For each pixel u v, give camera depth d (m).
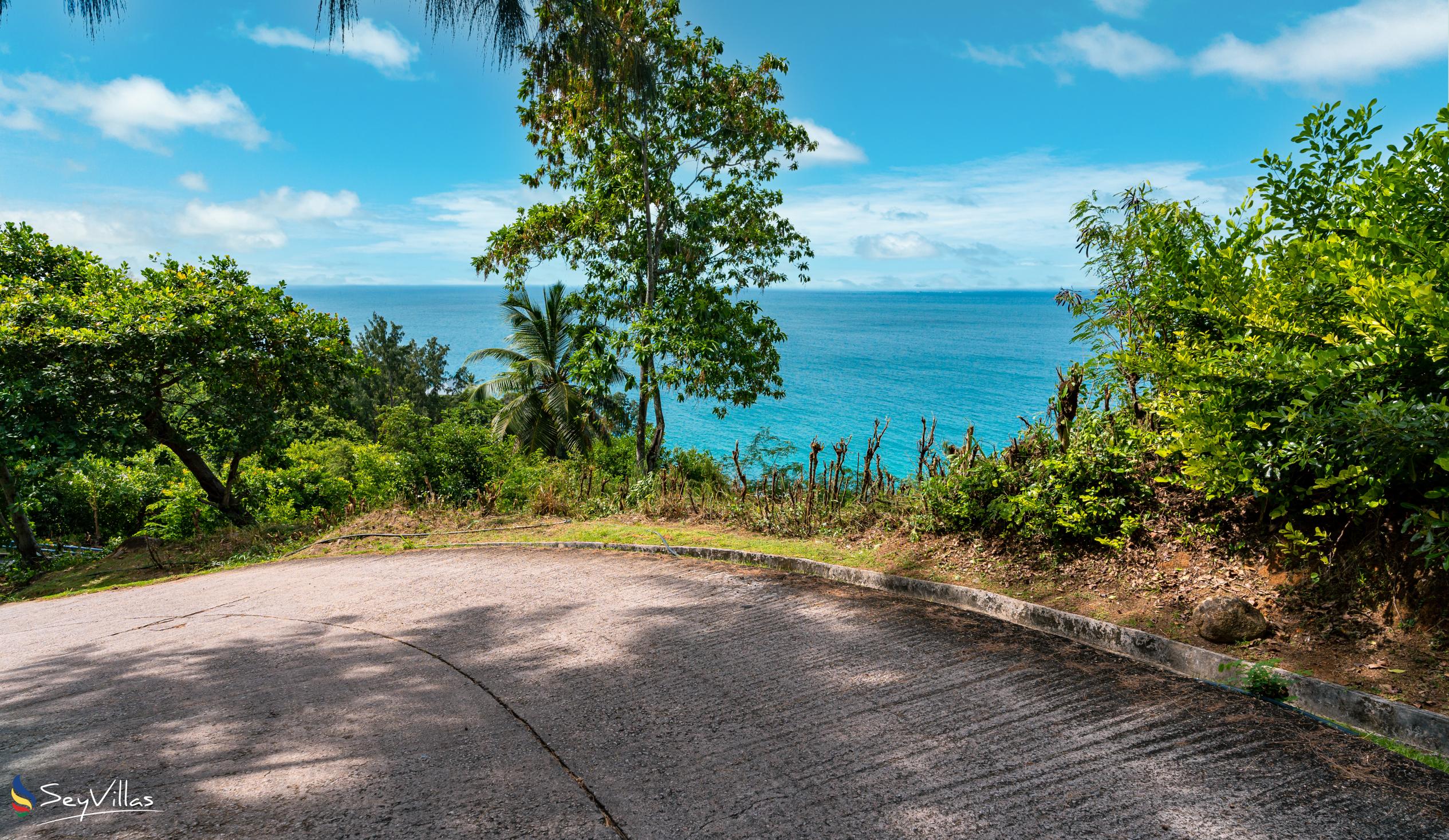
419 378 45.44
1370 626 4.11
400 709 4.25
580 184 16.95
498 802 3.11
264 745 3.80
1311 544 4.61
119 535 19.47
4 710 4.73
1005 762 3.30
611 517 11.37
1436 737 3.26
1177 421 4.93
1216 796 2.96
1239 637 4.34
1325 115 4.80
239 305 14.46
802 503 9.27
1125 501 5.82
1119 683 4.16
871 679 4.39
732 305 17.44
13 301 12.45
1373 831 2.68
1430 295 3.60
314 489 18.11
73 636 7.21
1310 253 4.51
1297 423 4.40
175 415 15.45
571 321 26.73
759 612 5.93
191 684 5.00
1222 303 5.22
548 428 26.70
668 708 4.11
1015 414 54.34
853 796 3.06
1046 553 6.06
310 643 5.90
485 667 4.99
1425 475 4.03
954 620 5.46
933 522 7.25
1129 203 6.74
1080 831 2.75
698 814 2.97
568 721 3.97
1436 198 4.07
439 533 11.62
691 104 15.81
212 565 11.77
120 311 13.13
